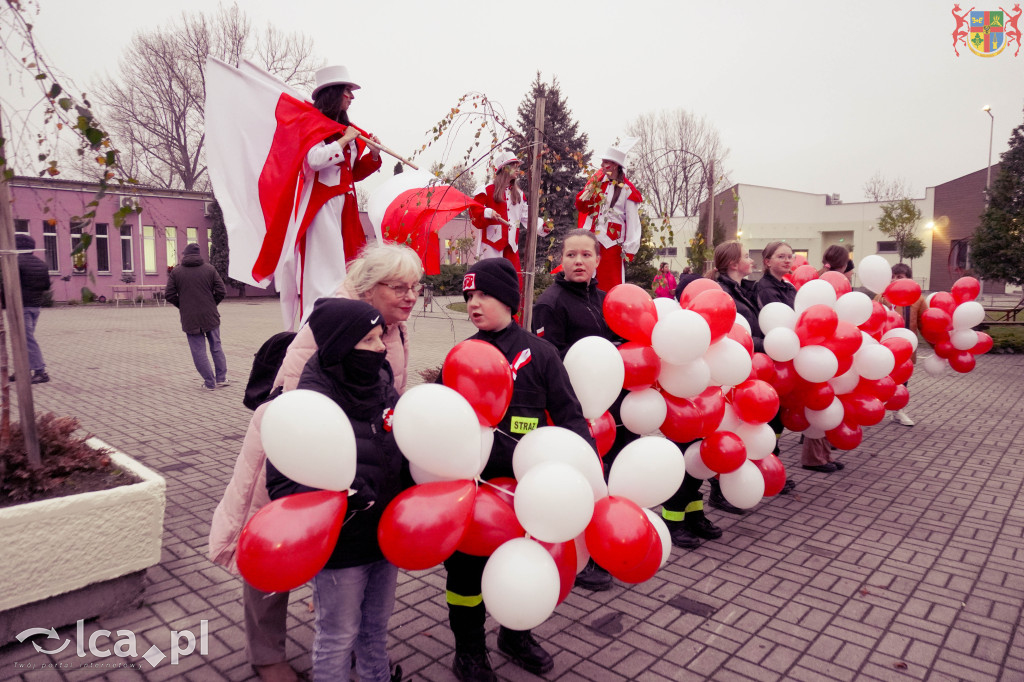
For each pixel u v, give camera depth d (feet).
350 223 12.41
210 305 29.07
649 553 7.34
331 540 6.08
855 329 14.88
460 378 7.38
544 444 7.58
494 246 18.12
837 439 16.76
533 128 15.12
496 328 8.77
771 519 16.08
